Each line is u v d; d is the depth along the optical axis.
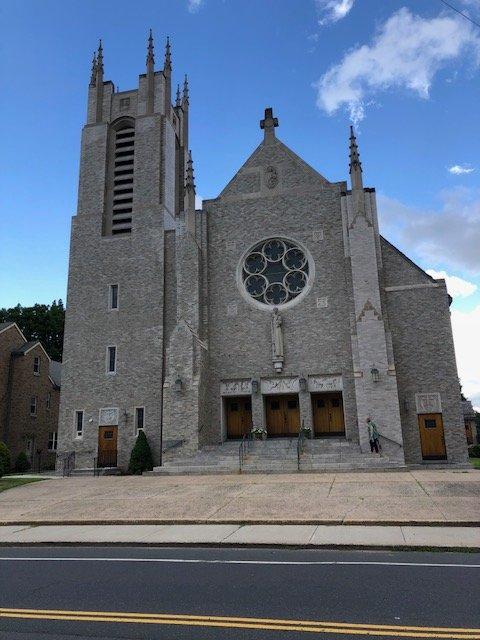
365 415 29.69
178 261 35.28
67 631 6.73
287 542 12.02
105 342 36.06
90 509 17.83
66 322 36.97
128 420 34.38
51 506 18.84
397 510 15.13
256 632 6.52
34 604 7.96
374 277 31.55
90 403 35.28
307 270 34.56
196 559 10.89
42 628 6.88
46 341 68.69
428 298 32.12
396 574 9.16
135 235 37.47
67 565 10.69
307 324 33.53
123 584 8.97
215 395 33.88
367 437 29.34
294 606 7.48
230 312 34.91
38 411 48.38
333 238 34.34
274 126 37.38
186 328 33.09
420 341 31.73
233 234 36.09
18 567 10.66
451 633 6.36
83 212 38.88
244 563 10.36
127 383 35.03
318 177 35.59
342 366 32.44
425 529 13.15
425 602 7.54
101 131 40.28
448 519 13.76
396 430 29.11
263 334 34.12
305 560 10.52
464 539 11.87
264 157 36.84
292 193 35.75
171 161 39.97
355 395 31.44
